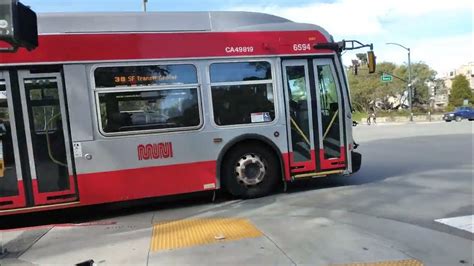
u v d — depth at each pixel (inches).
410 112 2149.4
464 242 220.7
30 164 289.1
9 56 284.7
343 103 359.3
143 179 309.0
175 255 206.8
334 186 374.3
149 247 221.6
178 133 316.8
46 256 215.9
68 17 298.2
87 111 297.6
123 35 307.6
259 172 339.9
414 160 530.6
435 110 2684.5
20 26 205.3
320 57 354.6
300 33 351.3
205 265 193.3
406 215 272.5
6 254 220.2
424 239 225.5
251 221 264.5
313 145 351.6
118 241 235.9
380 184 378.3
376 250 209.2
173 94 316.5
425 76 2977.4
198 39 324.5
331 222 257.1
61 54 293.4
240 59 333.1
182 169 317.7
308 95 350.6
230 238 229.9
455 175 414.3
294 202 316.5
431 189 351.6
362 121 2409.0
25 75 288.0
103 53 301.9
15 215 319.3
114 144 302.8
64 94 294.2
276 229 244.2
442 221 258.1
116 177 303.4
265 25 344.8
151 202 319.9
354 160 364.5
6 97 285.4
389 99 3331.7
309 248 211.9
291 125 346.3
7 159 285.6
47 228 271.1
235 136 330.6
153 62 312.7
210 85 325.4
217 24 331.6
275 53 342.3
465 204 298.5
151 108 311.4
